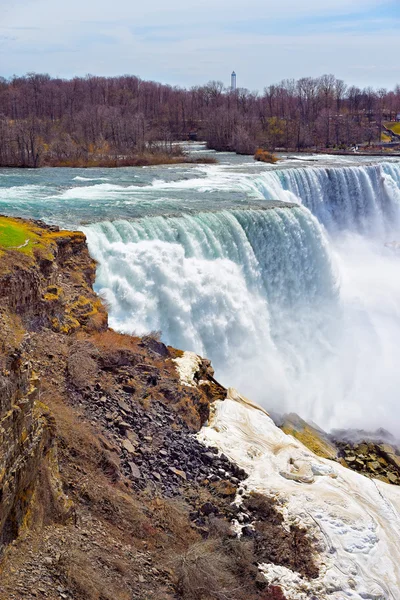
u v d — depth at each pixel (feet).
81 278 86.02
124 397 68.18
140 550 51.11
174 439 66.33
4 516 41.16
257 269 117.91
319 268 131.23
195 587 49.24
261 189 164.66
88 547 47.70
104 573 46.19
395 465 90.07
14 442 42.50
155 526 54.39
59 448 55.52
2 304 66.03
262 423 77.56
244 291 109.91
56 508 48.34
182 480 61.82
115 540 50.42
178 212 115.75
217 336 102.47
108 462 57.82
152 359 77.30
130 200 132.36
